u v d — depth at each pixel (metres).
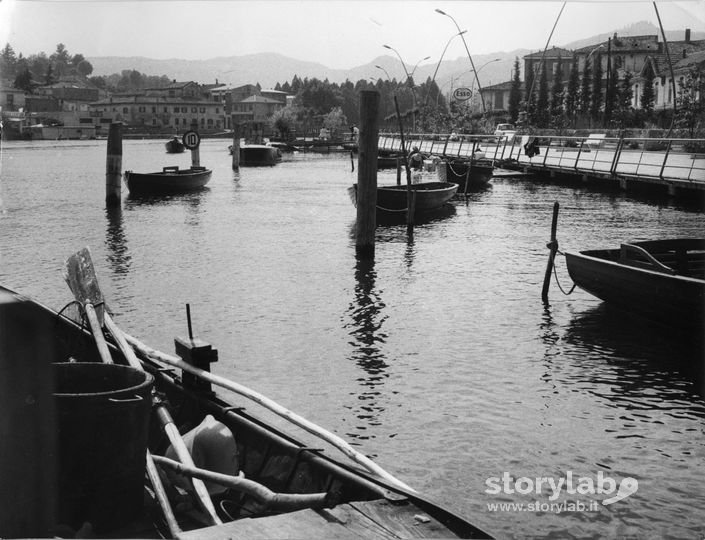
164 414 5.41
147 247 19.30
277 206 29.16
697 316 10.27
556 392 8.81
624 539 5.79
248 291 14.13
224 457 5.15
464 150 53.53
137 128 93.56
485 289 14.32
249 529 3.68
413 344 10.77
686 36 61.41
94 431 4.37
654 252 12.23
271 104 135.50
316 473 4.66
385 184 38.84
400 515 3.92
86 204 29.25
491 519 6.07
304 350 10.47
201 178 36.16
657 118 55.00
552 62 77.06
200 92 105.81
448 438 7.55
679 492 6.47
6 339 4.20
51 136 78.31
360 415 8.12
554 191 34.62
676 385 9.02
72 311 7.98
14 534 4.23
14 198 31.09
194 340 6.68
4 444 4.21
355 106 137.12
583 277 12.34
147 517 4.72
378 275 15.70
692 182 27.55
